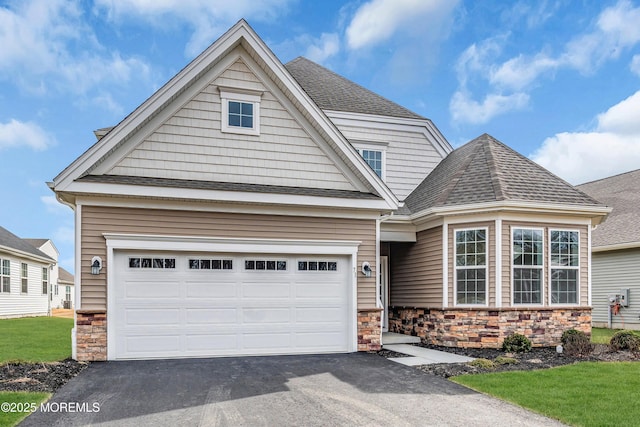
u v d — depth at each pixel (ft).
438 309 39.88
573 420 18.72
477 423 18.63
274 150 36.52
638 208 60.54
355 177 38.09
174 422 18.60
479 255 38.09
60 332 52.75
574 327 38.50
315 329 35.63
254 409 20.34
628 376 25.99
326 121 36.68
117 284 31.96
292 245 35.32
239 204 34.27
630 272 55.31
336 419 19.11
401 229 43.93
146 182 31.71
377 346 36.47
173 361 31.30
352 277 36.60
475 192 39.19
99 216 31.65
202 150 34.83
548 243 38.55
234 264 34.42
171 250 32.89
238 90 35.96
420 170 52.85
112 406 20.62
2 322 67.97
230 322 33.96
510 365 29.48
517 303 37.29
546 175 42.39
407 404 21.16
